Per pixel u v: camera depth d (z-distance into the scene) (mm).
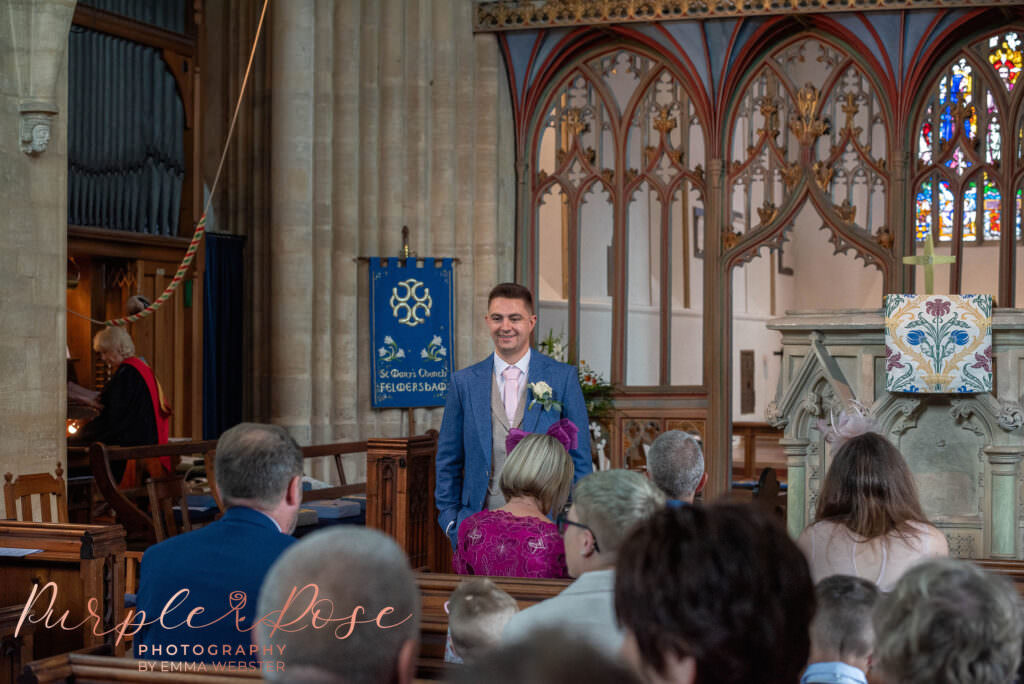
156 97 10594
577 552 2734
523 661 978
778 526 1604
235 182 12383
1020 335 6273
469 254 12742
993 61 11883
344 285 12023
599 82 12961
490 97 12859
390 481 7219
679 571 1518
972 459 6395
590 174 13047
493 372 5250
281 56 11703
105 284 10531
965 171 11961
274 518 3018
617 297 12883
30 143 7438
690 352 18344
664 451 3854
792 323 6660
